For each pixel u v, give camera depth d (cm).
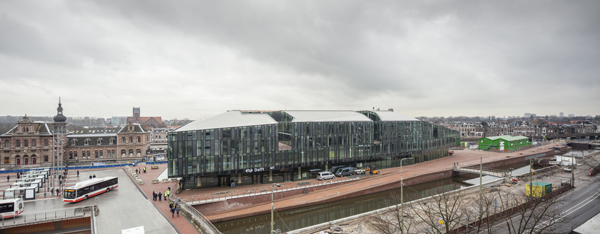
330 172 6656
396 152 8294
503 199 5022
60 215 3962
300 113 7694
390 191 6512
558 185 6116
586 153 12900
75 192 4603
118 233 3322
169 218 3847
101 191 5162
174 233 3306
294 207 5200
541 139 18875
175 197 5053
